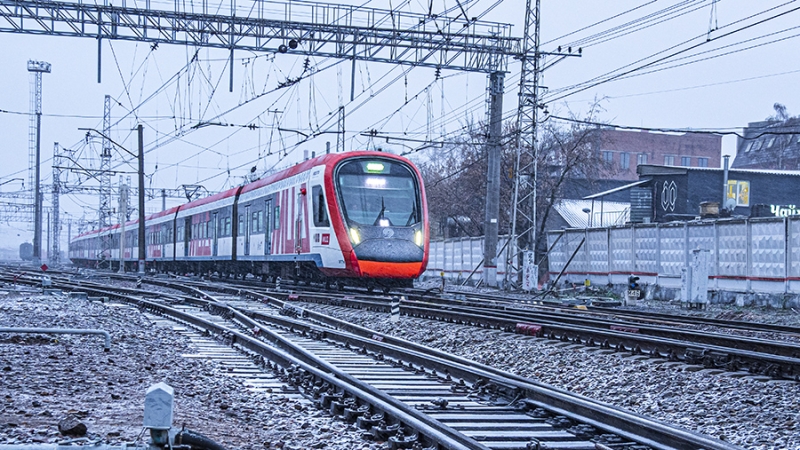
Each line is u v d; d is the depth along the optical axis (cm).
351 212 2502
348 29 3025
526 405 890
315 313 1947
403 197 2569
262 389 1021
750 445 757
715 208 3578
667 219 4412
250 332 1628
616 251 3238
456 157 5741
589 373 1160
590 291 3266
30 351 1191
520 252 3534
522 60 3164
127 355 1231
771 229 2488
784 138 8494
